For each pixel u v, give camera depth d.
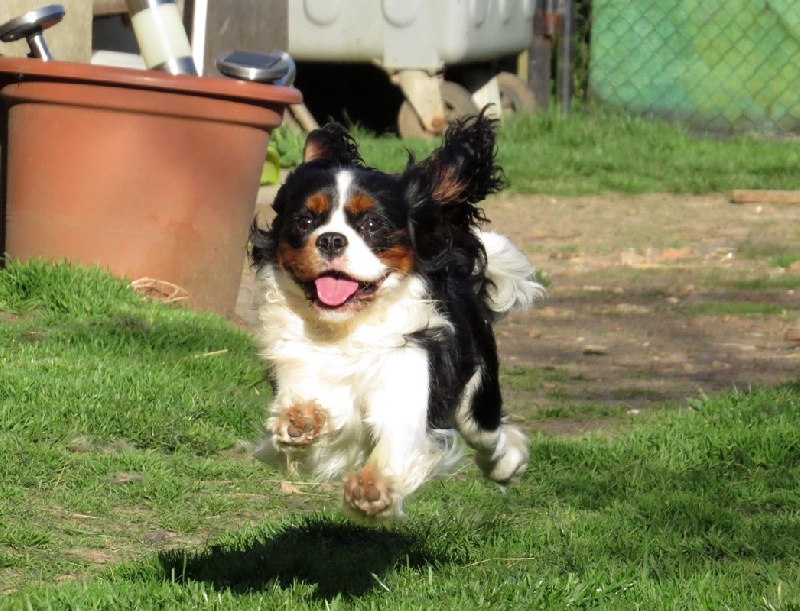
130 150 10.48
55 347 9.36
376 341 5.62
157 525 6.88
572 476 7.98
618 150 21.62
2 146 11.30
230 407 8.62
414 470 5.37
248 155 10.94
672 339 12.20
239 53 11.06
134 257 10.69
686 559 6.44
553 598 5.63
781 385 9.79
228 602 5.48
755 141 22.70
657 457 8.33
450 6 20.88
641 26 23.52
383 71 21.92
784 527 7.00
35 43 10.73
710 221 17.72
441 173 5.91
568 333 12.50
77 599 5.46
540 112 23.06
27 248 10.73
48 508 6.93
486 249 6.70
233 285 11.25
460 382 5.96
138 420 8.20
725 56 23.30
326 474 5.89
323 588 5.88
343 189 5.62
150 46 11.48
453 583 5.91
